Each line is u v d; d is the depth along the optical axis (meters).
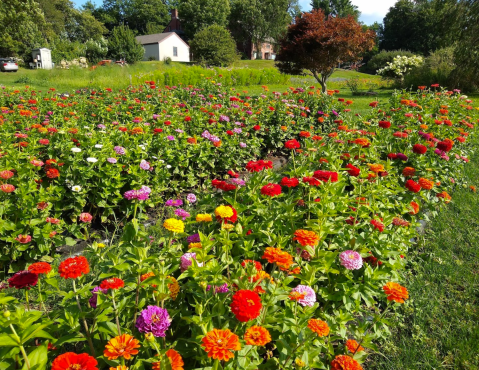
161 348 1.72
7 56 41.16
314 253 2.36
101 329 1.66
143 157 4.79
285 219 2.87
